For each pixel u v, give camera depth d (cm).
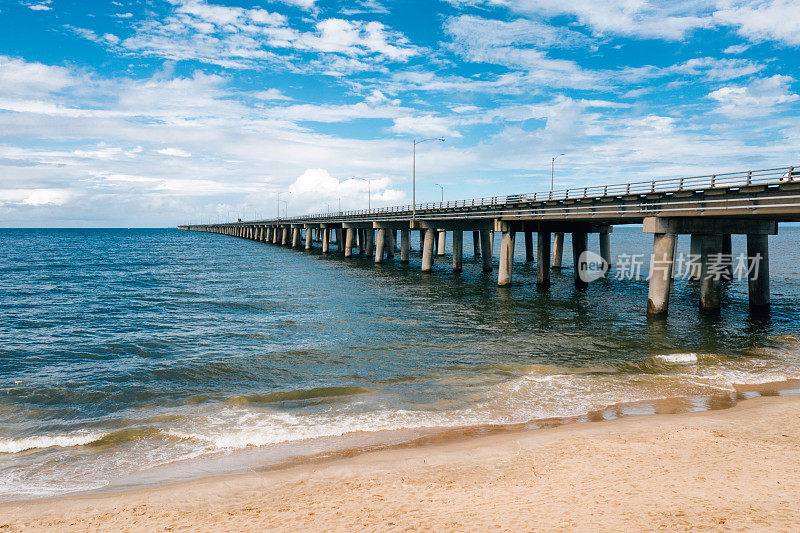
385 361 2202
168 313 3466
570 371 2002
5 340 2652
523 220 4553
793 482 938
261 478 1072
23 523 893
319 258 9094
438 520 826
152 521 888
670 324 2934
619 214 3294
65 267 7050
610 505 855
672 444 1189
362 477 1059
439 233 9219
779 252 9725
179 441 1350
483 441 1280
